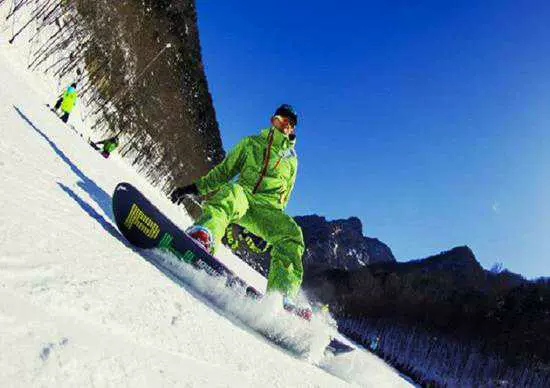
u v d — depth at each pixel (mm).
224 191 4016
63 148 6707
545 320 63531
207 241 3613
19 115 6672
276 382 1994
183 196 4348
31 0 20531
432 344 66188
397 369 52531
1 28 18250
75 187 4043
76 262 1894
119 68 30562
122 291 1878
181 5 37750
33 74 20062
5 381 930
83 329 1378
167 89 38406
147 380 1276
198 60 43938
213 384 1531
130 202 3008
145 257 3041
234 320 2910
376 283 92938
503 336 64750
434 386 51219
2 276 1401
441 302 79375
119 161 26047
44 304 1375
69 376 1078
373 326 75562
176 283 2795
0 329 1106
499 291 80625
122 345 1434
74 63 25328
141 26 33688
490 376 57438
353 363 3691
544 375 56250
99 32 27547
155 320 1800
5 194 2326
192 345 1804
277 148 4340
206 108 48969
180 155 42906
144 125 34656
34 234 1929
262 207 4234
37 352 1099
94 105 28078
